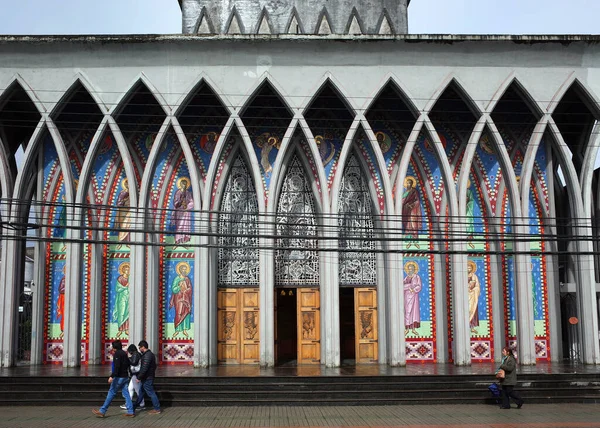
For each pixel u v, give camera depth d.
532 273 25.03
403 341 23.06
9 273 23.36
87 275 24.64
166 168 25.14
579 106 25.62
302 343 24.47
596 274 25.80
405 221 24.77
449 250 23.91
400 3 27.64
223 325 24.55
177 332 24.56
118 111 23.34
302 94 23.19
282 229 24.84
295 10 27.30
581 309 23.73
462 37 23.08
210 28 27.22
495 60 23.45
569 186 23.88
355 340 24.83
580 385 19.59
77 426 15.64
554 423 15.83
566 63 23.56
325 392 19.06
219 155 23.34
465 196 23.61
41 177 24.94
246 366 23.52
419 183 25.41
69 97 23.38
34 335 24.17
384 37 23.00
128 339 24.34
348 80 23.27
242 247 20.59
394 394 19.12
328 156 25.17
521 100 25.27
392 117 25.45
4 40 22.81
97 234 24.77
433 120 25.45
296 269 24.77
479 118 23.47
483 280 25.06
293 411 17.73
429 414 17.20
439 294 24.61
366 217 24.98
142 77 23.12
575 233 23.88
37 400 18.70
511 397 18.19
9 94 23.27
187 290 24.73
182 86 23.14
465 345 23.22
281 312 28.45
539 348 24.75
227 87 23.17
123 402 18.69
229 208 24.92
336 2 27.47
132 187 23.47
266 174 25.02
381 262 24.34
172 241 24.89
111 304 24.73
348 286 24.73
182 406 18.53
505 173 23.84
